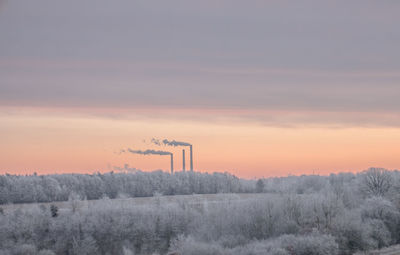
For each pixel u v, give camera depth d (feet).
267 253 233.35
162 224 391.45
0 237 359.66
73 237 358.64
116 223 387.96
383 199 339.36
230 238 287.48
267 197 336.49
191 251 246.47
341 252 257.55
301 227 296.51
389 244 290.15
